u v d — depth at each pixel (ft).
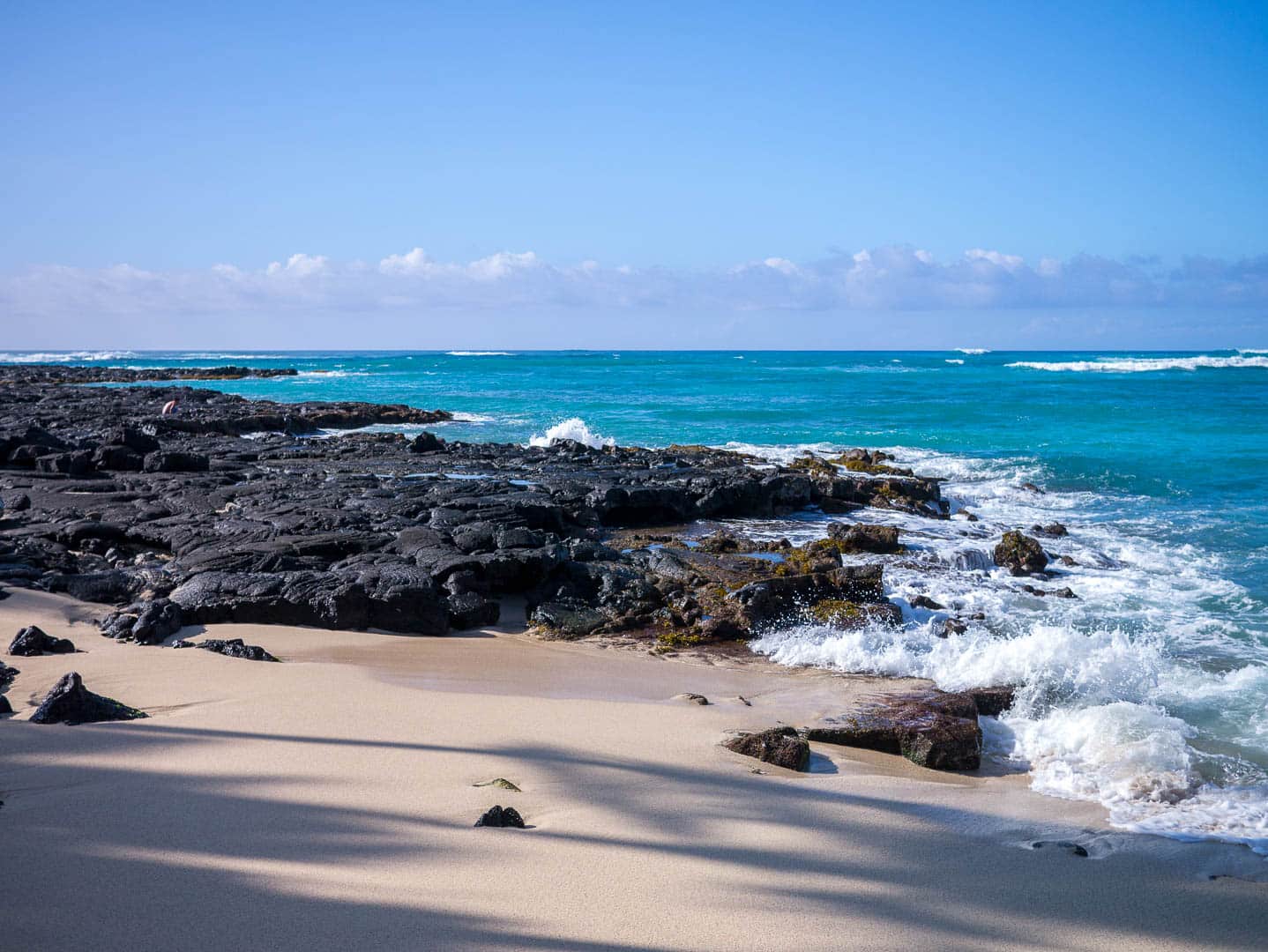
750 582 37.11
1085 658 31.22
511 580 39.32
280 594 33.94
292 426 110.52
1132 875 17.28
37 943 11.44
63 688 21.27
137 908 12.55
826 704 27.22
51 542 42.16
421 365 389.60
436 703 24.61
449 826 16.42
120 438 67.05
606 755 21.29
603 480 63.00
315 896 13.32
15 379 207.10
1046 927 14.93
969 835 18.74
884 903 15.15
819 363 435.53
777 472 68.85
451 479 62.95
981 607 41.73
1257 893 16.66
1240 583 47.21
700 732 23.91
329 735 21.15
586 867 15.21
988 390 201.36
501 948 12.30
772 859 16.38
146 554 41.32
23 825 15.10
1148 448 100.37
